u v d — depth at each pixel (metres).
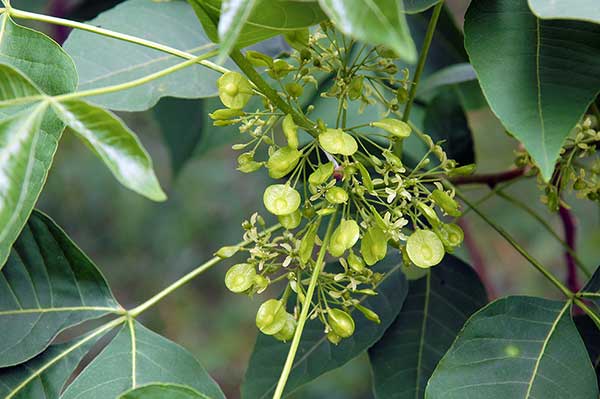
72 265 0.89
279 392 0.80
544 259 2.44
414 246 0.84
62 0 1.35
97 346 2.73
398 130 0.85
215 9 0.79
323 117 1.07
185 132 1.38
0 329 0.87
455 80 1.08
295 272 0.85
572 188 0.91
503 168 2.27
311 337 0.95
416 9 0.85
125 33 0.97
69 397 0.86
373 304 0.96
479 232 2.49
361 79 0.85
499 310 0.86
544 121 0.79
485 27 0.82
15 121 0.76
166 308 3.33
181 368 0.88
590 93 0.80
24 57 0.86
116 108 0.95
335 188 0.83
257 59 0.84
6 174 0.75
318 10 0.79
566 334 0.85
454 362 0.85
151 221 3.24
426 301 0.98
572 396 0.84
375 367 0.96
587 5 0.76
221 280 3.35
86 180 3.23
